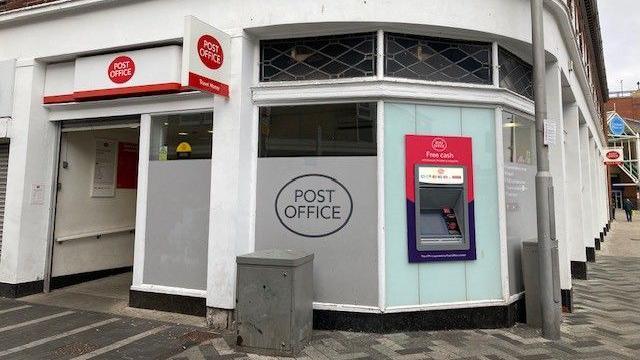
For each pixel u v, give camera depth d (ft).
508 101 18.08
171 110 18.90
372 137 16.83
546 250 15.98
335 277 16.79
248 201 17.53
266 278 14.02
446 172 17.16
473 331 16.52
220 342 15.01
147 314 18.10
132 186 27.25
